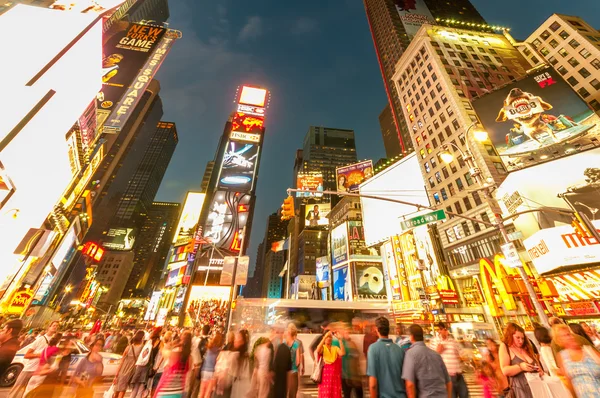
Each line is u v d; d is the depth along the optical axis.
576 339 4.76
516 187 28.58
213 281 65.00
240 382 7.23
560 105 32.41
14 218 26.09
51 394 5.93
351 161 193.12
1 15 25.42
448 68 50.56
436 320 32.56
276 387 6.15
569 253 21.88
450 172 42.03
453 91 45.81
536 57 55.78
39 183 28.45
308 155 194.12
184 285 71.38
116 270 146.12
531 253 25.11
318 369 6.59
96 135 47.66
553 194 25.72
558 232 23.03
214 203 74.31
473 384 10.61
